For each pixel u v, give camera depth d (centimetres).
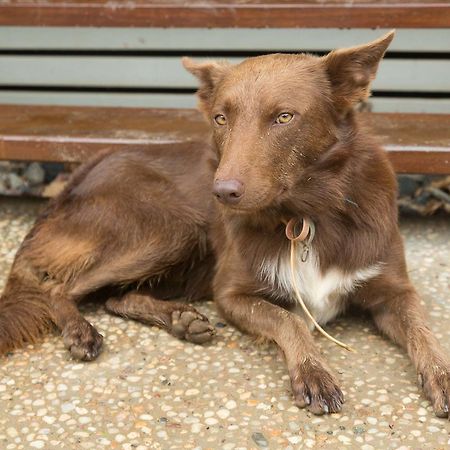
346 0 194
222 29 208
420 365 146
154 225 167
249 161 145
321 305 158
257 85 148
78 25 203
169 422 142
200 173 170
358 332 159
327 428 139
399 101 208
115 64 213
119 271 166
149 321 163
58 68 215
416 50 205
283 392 146
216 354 155
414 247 184
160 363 153
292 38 207
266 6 196
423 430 139
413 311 154
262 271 158
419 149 182
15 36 213
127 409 144
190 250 169
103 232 167
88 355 153
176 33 209
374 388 146
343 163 153
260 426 140
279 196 150
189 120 200
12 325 159
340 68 151
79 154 191
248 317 155
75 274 167
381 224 156
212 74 159
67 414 144
